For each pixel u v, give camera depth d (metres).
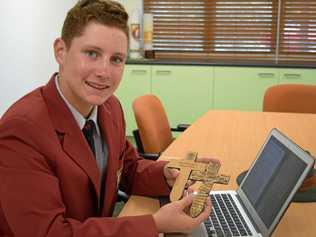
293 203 1.29
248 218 1.14
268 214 1.05
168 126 2.56
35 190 0.94
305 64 4.15
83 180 1.07
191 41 4.65
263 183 1.18
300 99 2.94
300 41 4.51
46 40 3.68
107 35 1.02
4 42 2.93
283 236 1.09
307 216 1.21
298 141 2.01
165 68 4.25
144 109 2.20
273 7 4.46
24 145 0.98
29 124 1.00
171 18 4.63
